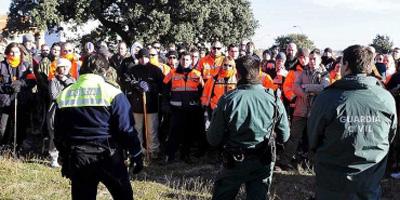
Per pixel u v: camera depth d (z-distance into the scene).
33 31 26.12
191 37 27.06
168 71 8.33
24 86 7.58
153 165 7.39
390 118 2.96
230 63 6.90
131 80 7.51
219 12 27.89
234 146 3.70
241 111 3.64
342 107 2.92
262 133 3.68
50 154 6.82
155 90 7.56
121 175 3.76
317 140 3.06
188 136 7.66
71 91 3.75
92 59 3.80
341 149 2.93
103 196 5.55
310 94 6.84
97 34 28.91
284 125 3.82
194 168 7.27
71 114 3.69
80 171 3.69
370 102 2.91
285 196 6.03
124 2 28.00
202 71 7.61
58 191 5.68
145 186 6.13
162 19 26.17
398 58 8.85
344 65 3.07
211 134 3.79
